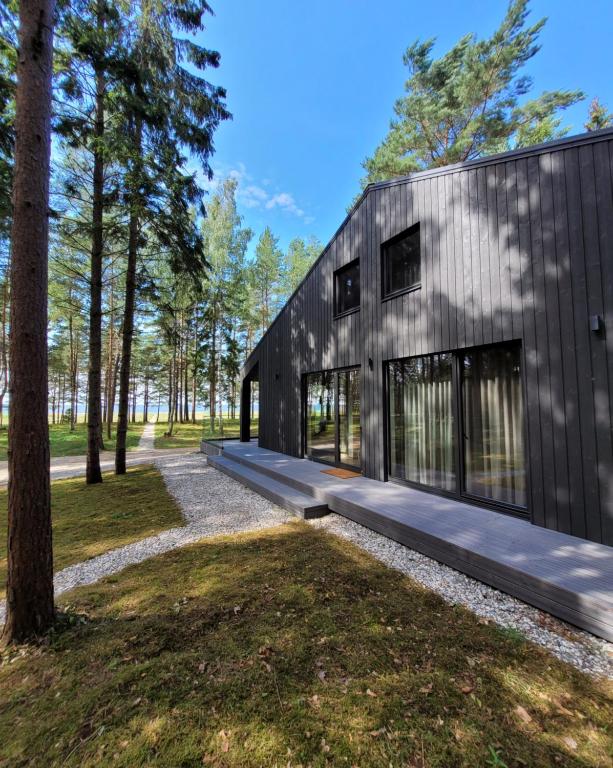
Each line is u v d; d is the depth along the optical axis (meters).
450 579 2.98
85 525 4.73
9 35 5.08
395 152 12.13
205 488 6.81
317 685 1.84
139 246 8.18
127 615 2.51
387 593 2.76
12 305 2.36
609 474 3.08
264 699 1.75
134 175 6.55
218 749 1.50
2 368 17.80
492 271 4.01
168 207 7.34
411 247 5.25
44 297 2.43
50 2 2.49
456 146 10.63
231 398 24.28
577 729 1.57
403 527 3.70
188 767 1.43
